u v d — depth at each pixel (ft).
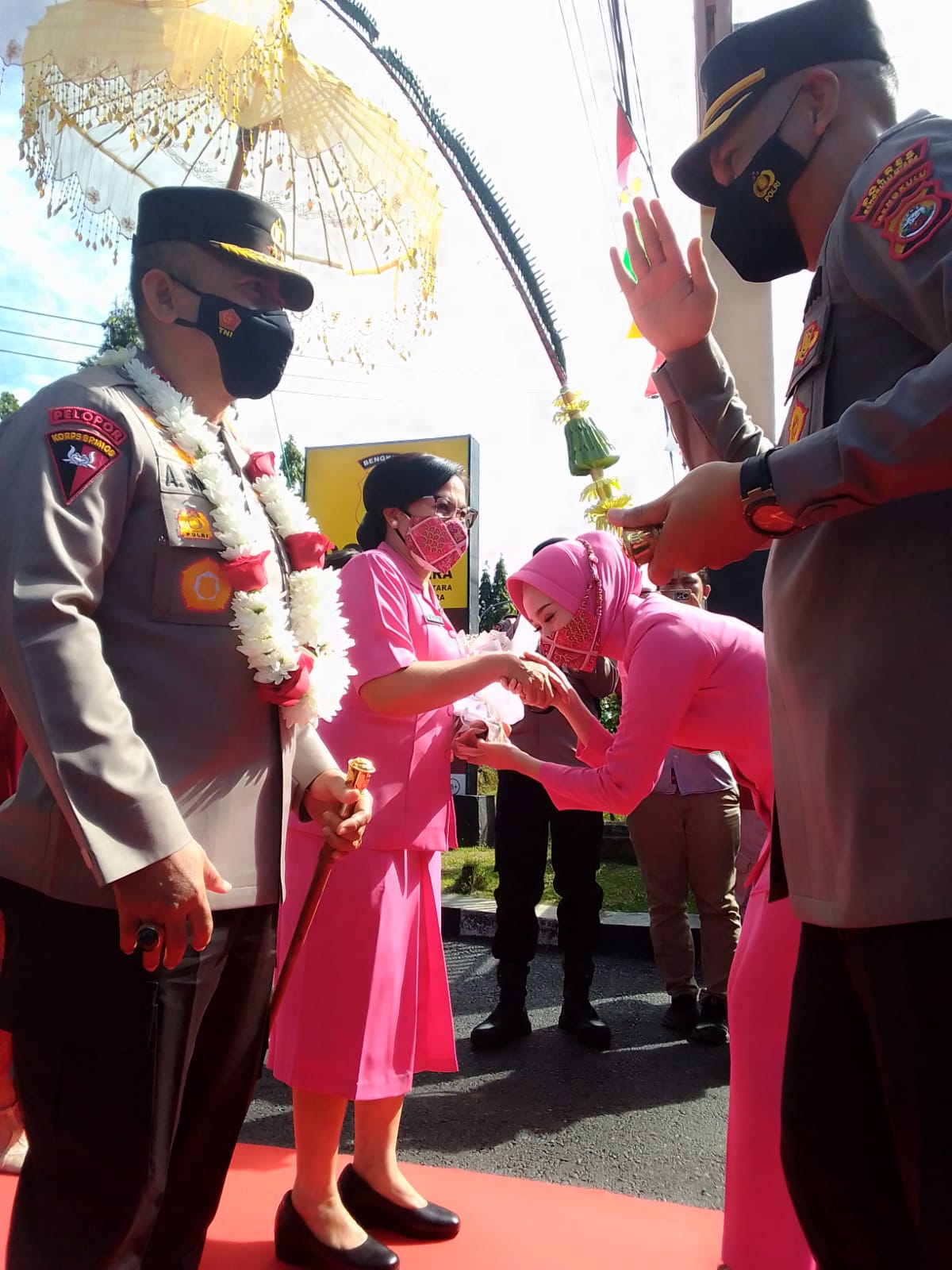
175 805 4.71
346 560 13.53
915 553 3.96
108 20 6.28
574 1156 10.18
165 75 6.38
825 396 4.34
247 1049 5.54
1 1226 7.38
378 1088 7.25
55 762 4.37
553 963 17.57
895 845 3.83
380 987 7.34
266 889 5.43
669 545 4.28
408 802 7.79
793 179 4.72
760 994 6.39
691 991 13.98
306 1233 7.21
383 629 7.80
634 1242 7.80
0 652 4.51
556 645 8.35
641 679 7.29
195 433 5.41
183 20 6.37
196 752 5.10
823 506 3.82
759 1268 6.20
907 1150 3.87
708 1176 9.72
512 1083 12.17
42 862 4.86
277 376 5.83
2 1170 8.31
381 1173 7.93
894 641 3.93
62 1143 4.72
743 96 4.74
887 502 3.94
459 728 8.22
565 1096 11.77
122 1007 4.74
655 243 6.23
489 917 19.22
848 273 4.18
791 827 4.57
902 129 4.19
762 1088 6.31
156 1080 4.76
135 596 5.05
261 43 6.66
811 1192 4.65
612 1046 13.44
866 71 4.64
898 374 4.13
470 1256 7.55
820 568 4.27
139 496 5.08
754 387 19.04
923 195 3.84
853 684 4.01
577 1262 7.47
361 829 6.16
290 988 7.50
